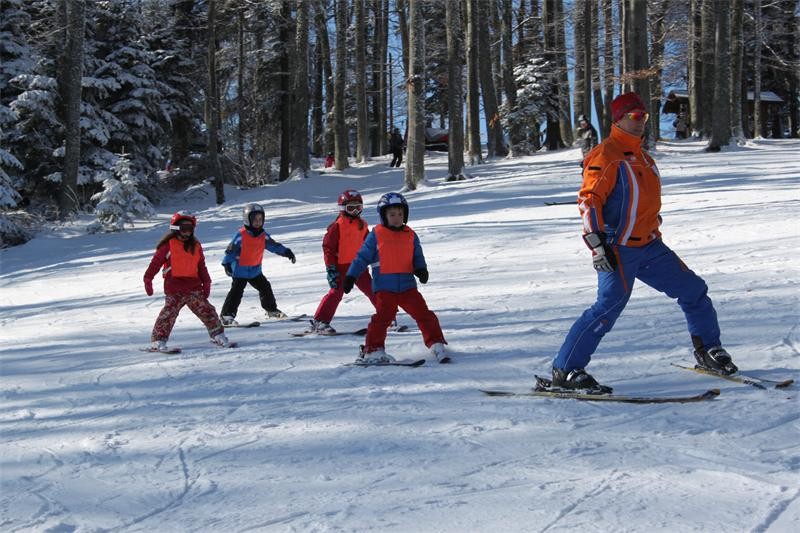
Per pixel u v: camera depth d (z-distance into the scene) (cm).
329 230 776
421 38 2567
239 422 463
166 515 323
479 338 677
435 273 1077
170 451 412
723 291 769
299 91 3409
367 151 3894
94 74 3212
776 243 1020
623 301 484
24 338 864
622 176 471
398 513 308
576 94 3812
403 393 512
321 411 477
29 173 2964
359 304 948
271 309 892
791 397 444
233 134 3953
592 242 469
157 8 3797
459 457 373
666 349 581
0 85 2866
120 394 560
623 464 350
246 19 3969
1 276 1741
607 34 3797
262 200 2880
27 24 3028
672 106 4634
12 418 506
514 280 967
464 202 2052
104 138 3038
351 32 4756
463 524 294
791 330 602
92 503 342
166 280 743
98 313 1034
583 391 479
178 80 3756
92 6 3241
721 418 412
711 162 2377
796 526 278
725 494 309
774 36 4384
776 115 4928
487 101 3503
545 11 3753
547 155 3186
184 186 3647
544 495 318
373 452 388
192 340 791
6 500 350
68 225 2617
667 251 501
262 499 334
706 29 3319
